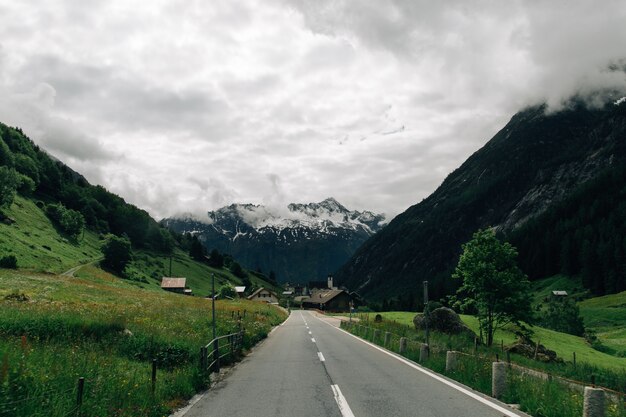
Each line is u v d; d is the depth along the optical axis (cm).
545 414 911
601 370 2486
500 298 3756
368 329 3425
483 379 1262
